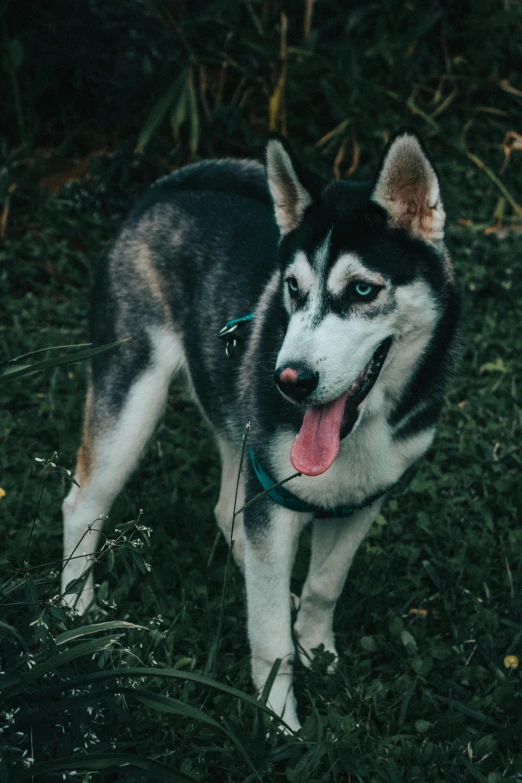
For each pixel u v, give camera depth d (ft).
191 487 12.13
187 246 10.21
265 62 20.70
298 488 8.22
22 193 18.45
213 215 10.30
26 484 11.91
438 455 12.59
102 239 18.08
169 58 20.35
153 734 7.87
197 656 9.00
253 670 8.75
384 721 8.48
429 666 8.89
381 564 10.44
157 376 10.39
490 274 16.56
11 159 18.99
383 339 7.90
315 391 7.47
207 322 9.80
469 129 21.85
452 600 9.96
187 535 11.31
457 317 8.57
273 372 8.14
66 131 20.97
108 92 20.43
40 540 10.80
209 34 20.94
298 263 7.95
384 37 21.13
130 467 10.44
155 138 19.52
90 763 6.19
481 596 10.09
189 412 14.05
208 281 9.87
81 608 9.89
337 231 7.79
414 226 7.93
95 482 10.36
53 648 6.63
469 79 21.94
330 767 7.77
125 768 6.51
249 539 8.54
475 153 21.25
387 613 9.81
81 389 14.20
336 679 8.80
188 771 7.49
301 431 7.79
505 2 22.74
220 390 9.71
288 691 8.63
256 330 8.96
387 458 8.46
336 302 7.75
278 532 8.43
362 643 9.27
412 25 22.00
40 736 6.70
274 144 8.05
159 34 20.49
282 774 7.98
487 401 13.65
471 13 22.53
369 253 7.72
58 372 14.39
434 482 12.05
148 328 10.36
